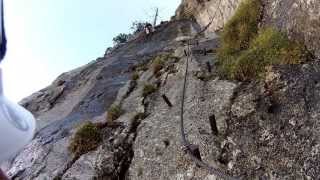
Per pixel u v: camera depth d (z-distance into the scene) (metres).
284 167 8.76
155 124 12.81
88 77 24.52
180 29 31.81
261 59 11.83
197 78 13.70
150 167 11.20
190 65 15.14
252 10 14.25
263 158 9.20
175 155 10.76
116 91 19.12
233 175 9.27
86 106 19.17
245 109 10.66
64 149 14.70
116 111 15.29
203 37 23.50
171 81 15.10
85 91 22.02
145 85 16.02
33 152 15.75
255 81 11.45
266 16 13.58
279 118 9.80
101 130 14.03
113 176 12.05
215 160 9.88
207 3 29.83
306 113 9.52
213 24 27.61
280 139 9.34
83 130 14.06
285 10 12.48
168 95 14.15
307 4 11.35
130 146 12.70
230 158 9.70
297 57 11.06
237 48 13.86
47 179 13.24
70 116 18.66
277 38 12.00
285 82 10.58
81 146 13.77
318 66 10.55
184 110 12.36
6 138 1.86
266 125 9.85
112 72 23.22
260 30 13.45
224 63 13.47
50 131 17.52
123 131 13.47
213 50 16.14
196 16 32.84
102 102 18.61
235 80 12.20
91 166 12.55
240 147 9.78
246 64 12.05
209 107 11.70
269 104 10.27
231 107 11.04
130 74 21.69
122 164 12.26
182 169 10.27
